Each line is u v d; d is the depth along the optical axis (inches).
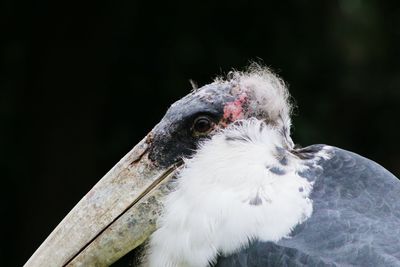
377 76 671.8
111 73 549.6
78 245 213.3
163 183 211.9
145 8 539.8
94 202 215.2
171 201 205.0
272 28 561.0
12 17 528.4
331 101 602.2
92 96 529.7
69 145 526.0
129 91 551.8
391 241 183.5
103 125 551.5
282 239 189.2
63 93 524.7
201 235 194.9
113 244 212.8
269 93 211.0
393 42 679.1
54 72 523.8
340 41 627.2
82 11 518.3
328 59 598.5
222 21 554.3
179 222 199.5
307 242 187.0
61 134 526.0
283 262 185.3
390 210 195.3
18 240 534.9
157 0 539.8
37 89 526.9
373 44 667.4
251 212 192.7
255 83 211.8
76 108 526.6
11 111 537.0
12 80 537.0
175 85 547.8
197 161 205.3
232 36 557.0
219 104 209.6
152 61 550.6
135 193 213.2
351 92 640.4
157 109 553.6
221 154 204.1
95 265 213.5
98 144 549.0
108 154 551.5
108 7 521.0
